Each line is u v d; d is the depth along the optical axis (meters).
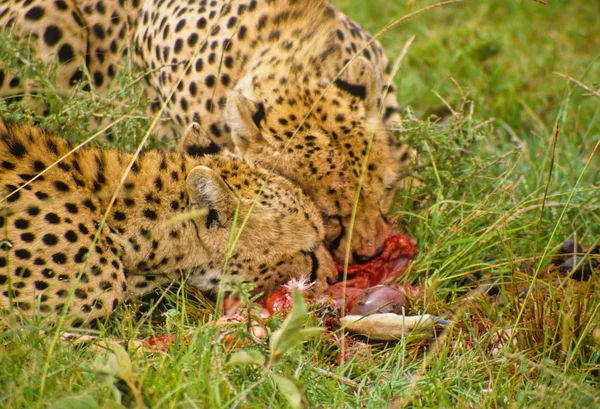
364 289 9.62
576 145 13.82
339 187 10.30
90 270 8.88
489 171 12.53
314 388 7.65
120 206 9.18
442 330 8.73
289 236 9.71
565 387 7.75
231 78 11.66
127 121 10.70
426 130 11.38
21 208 8.75
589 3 19.53
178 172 9.58
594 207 11.18
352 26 12.94
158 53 12.13
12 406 6.75
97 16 12.70
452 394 7.69
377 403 7.53
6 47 10.96
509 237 10.48
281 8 12.02
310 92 11.09
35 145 9.18
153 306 8.92
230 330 8.10
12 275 8.65
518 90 15.88
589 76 16.25
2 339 7.71
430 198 11.44
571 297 8.99
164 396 6.77
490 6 19.31
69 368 7.38
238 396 6.83
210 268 9.63
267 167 10.50
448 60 16.27
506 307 9.19
